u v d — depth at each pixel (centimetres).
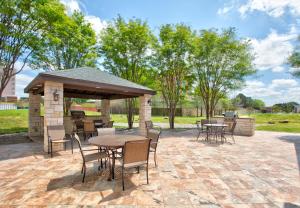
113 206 274
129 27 1284
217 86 1390
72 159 525
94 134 939
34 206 271
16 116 1452
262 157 573
